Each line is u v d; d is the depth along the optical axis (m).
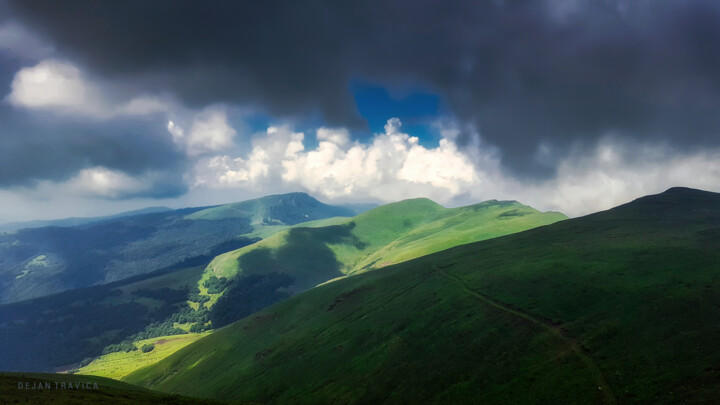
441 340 112.56
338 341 151.38
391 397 98.12
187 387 197.75
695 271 91.94
